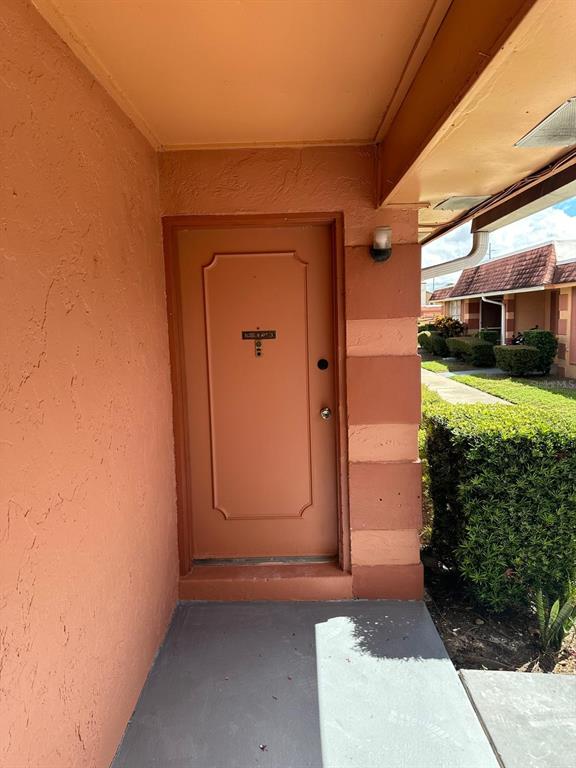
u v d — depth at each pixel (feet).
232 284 8.84
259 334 8.95
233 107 6.64
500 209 9.53
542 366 44.47
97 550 5.29
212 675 6.96
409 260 8.33
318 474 9.20
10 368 3.74
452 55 4.57
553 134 5.36
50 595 4.25
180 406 8.65
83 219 5.16
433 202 8.38
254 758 5.64
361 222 8.28
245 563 9.29
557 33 3.35
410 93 6.15
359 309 8.42
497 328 63.00
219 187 8.22
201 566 9.20
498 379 42.50
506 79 4.08
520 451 8.25
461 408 10.35
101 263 5.63
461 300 69.26
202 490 9.25
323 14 4.67
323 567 9.08
